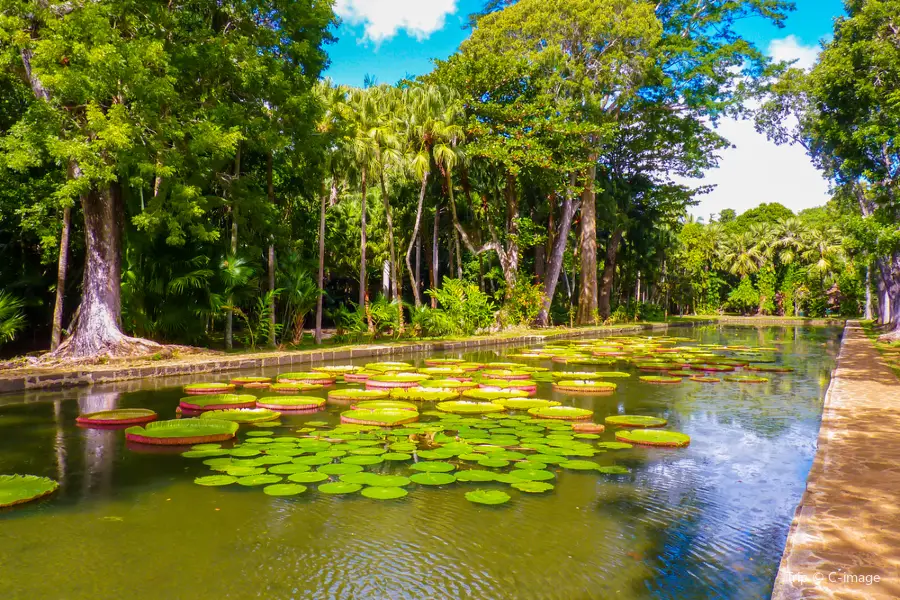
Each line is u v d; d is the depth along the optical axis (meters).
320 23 15.32
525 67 23.12
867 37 16.02
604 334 27.66
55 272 15.96
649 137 29.19
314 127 15.65
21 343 15.67
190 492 4.68
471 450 5.93
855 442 5.61
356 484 4.82
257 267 15.61
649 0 27.27
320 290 17.27
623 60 24.11
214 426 6.58
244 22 14.16
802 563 2.98
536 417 7.72
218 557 3.56
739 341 23.97
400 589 3.20
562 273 36.31
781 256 55.09
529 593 3.16
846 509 3.78
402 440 6.30
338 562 3.51
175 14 12.75
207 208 14.44
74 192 10.33
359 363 14.05
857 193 21.97
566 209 26.80
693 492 4.87
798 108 22.92
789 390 10.63
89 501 4.49
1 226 14.18
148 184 12.22
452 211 23.50
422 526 4.05
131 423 7.10
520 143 22.55
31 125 10.56
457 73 23.20
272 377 11.15
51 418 7.42
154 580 3.26
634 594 3.17
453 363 14.04
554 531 4.00
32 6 10.62
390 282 27.23
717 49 25.78
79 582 3.22
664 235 38.50
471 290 23.41
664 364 14.37
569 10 23.38
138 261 13.21
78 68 10.31
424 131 22.25
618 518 4.25
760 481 5.21
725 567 3.51
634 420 7.53
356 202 25.84
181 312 13.60
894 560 3.02
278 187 18.83
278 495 4.57
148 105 11.00
